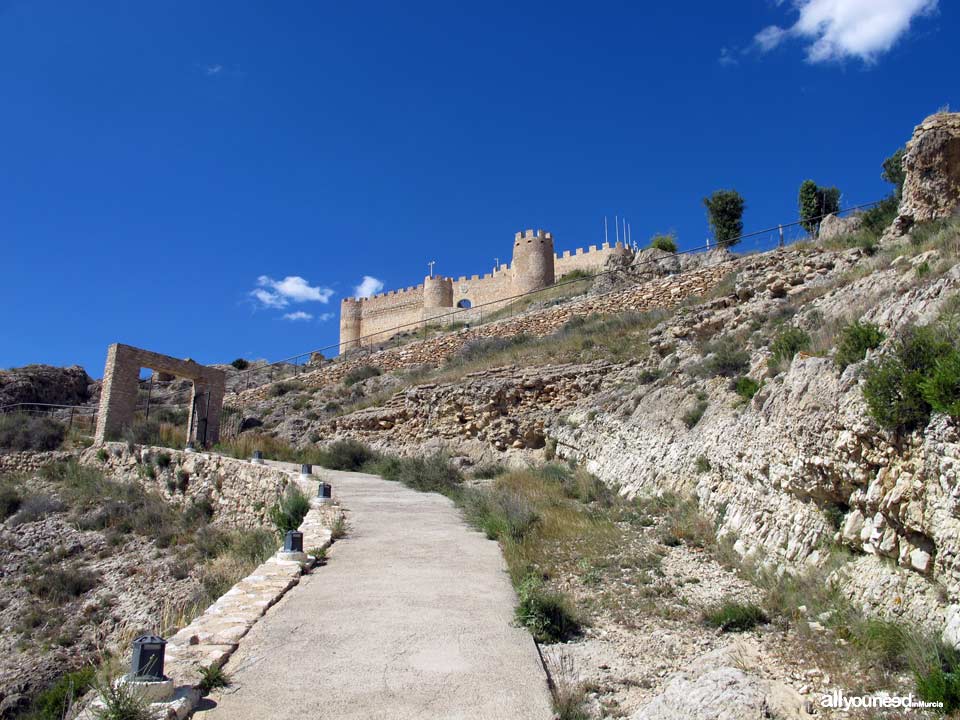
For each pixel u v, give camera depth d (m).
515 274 69.81
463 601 9.76
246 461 26.73
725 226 52.06
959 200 20.92
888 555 8.30
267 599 9.49
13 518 27.00
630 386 22.36
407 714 6.37
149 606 19.38
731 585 10.28
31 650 17.89
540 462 23.55
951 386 7.57
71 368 53.31
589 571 11.48
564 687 7.11
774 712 5.77
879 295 14.24
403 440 29.97
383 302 80.75
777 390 12.56
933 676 6.05
